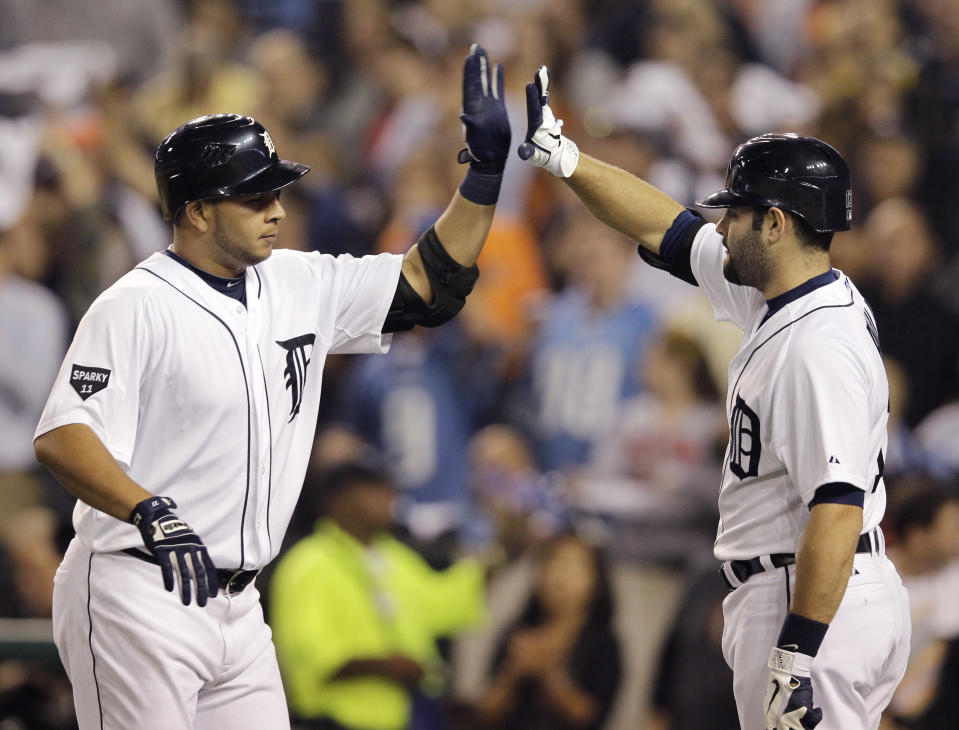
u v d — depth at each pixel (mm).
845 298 11422
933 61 31000
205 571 10172
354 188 31812
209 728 11680
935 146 29641
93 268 28812
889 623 11289
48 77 31828
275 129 32250
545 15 33031
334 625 20438
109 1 33688
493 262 28281
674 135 29859
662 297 26688
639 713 22938
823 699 11039
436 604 21797
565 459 26016
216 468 11312
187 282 11391
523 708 22000
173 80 32438
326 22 33656
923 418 26812
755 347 11492
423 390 26641
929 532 21281
